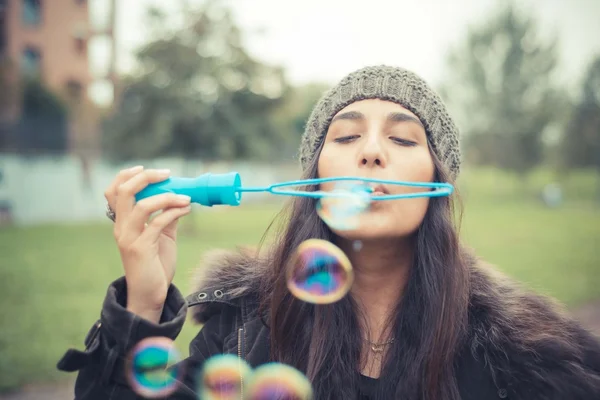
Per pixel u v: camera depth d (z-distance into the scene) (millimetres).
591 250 9781
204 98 13336
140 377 1113
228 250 1652
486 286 1416
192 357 1408
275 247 1534
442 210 1367
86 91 23656
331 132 1379
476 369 1290
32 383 3402
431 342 1272
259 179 25562
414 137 1346
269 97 13883
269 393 1301
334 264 1304
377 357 1355
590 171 35312
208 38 13281
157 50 13086
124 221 1163
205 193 1179
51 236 11961
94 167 19094
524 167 29891
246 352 1376
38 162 17344
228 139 13422
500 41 29516
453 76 30766
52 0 22828
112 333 1119
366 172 1253
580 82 28688
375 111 1351
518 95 29359
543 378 1223
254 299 1479
